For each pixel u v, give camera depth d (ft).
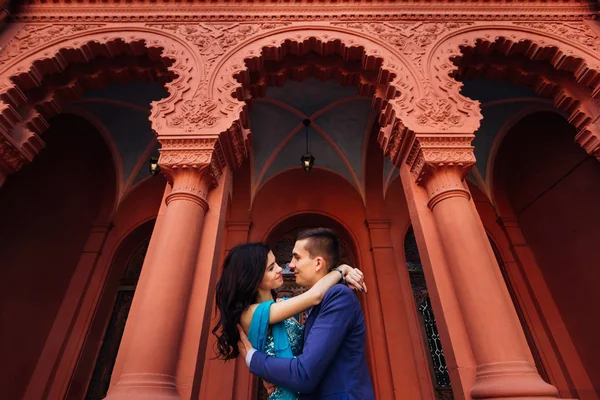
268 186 22.77
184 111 10.43
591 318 16.12
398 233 21.01
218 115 10.42
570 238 17.22
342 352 3.35
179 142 9.77
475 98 18.95
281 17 13.37
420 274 20.40
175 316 7.32
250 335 3.44
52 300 17.16
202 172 9.42
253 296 3.88
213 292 8.55
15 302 15.02
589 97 12.19
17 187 15.53
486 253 8.22
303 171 23.32
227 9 13.55
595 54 12.17
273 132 21.70
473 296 7.59
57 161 17.83
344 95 19.79
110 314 18.94
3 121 10.67
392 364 16.89
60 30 12.80
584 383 16.15
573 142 16.76
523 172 20.30
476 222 8.79
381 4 13.75
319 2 13.65
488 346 7.01
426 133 9.95
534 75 13.28
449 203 8.96
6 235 14.83
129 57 13.26
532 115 18.95
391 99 11.40
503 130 20.81
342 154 22.65
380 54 12.16
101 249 19.62
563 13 13.58
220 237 9.50
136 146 21.49
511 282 19.42
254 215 21.52
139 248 21.35
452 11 13.66
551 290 18.54
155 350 6.76
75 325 17.42
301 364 2.95
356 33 12.90
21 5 13.29
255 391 17.19
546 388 6.25
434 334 18.67
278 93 19.61
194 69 11.55
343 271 4.12
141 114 19.90
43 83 12.53
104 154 20.99
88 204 20.02
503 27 13.21
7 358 14.49
